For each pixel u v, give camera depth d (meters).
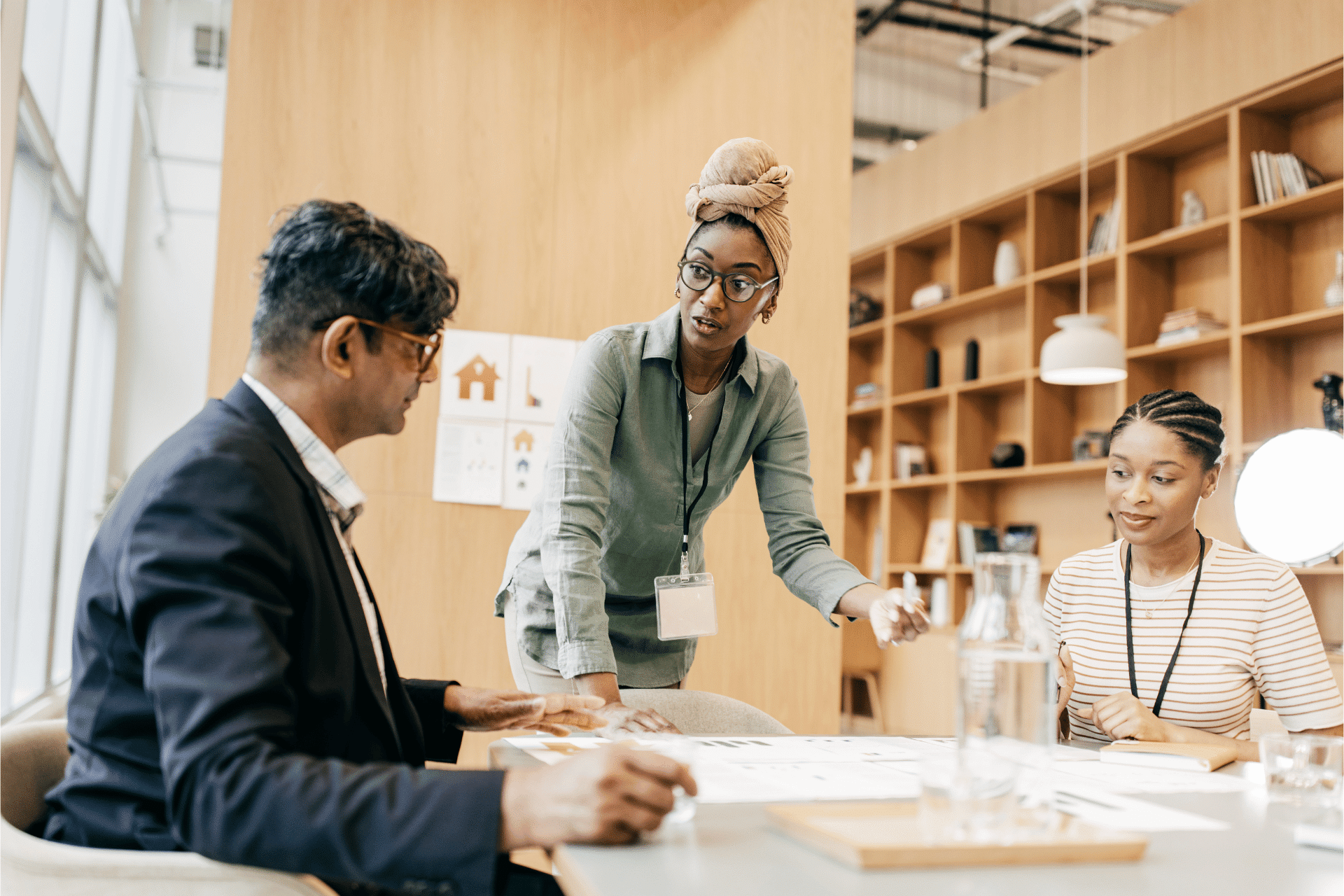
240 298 3.14
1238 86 4.79
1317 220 4.71
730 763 1.21
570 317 3.47
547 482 1.79
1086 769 1.28
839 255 3.79
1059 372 4.75
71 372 4.60
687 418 1.92
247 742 0.82
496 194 3.42
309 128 3.25
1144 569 1.84
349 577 1.07
